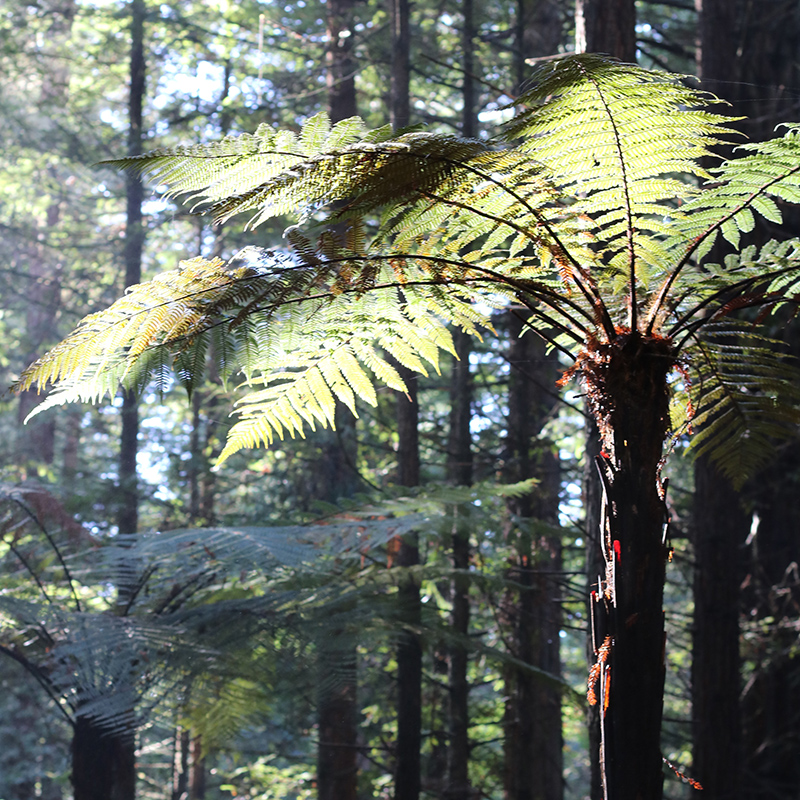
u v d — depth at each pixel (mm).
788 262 2303
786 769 9008
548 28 11031
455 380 10133
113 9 14148
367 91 13766
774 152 1947
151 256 15773
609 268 2223
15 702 13812
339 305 2281
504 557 9375
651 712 1857
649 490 1931
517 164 1940
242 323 2213
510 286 2174
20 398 16781
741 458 2922
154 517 13844
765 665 8711
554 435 10969
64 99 14297
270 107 12688
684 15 12562
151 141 13516
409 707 8406
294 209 2086
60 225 17625
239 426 2600
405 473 8609
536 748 9531
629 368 1984
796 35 9195
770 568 9281
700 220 2152
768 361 2635
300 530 6160
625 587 1896
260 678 5285
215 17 13906
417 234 2145
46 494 6707
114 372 2189
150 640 5434
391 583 6703
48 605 5867
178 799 12367
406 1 9211
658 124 1898
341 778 9203
